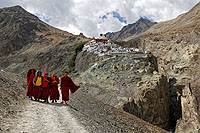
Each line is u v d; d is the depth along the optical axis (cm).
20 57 8481
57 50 7094
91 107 1235
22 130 490
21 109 719
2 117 555
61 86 1013
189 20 8681
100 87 2448
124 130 866
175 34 5553
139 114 1933
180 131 1594
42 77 998
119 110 1695
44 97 973
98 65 3009
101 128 690
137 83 2247
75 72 4197
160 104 2062
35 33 11588
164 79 2366
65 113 765
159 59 4722
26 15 13812
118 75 2553
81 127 607
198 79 1670
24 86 1329
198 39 3891
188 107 1617
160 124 2003
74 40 7938
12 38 10344
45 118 650
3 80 1139
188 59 3434
